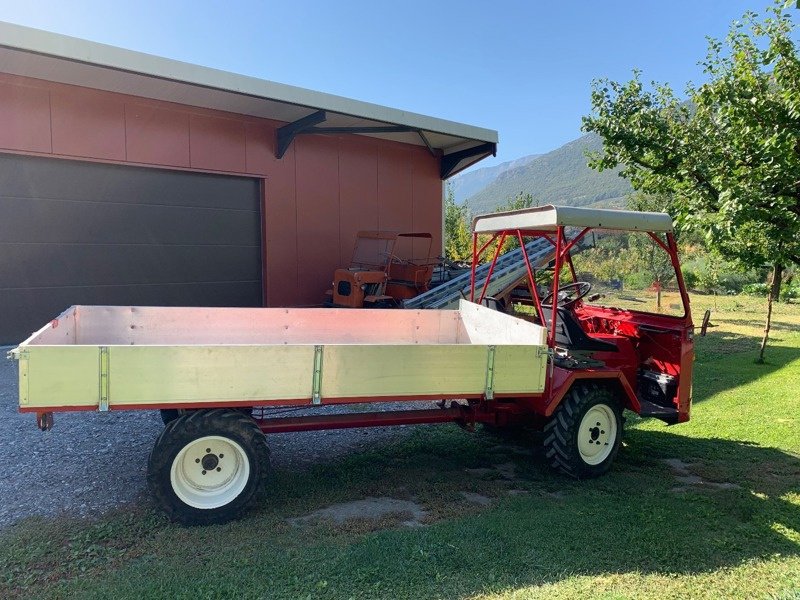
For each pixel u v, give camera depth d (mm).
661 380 4488
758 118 4359
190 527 3125
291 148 10508
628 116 5812
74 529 3055
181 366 3021
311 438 4766
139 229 8961
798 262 4543
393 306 9461
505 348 3590
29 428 4762
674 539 3100
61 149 7977
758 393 6578
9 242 7828
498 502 3621
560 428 3967
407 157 12414
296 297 10781
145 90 8281
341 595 2490
